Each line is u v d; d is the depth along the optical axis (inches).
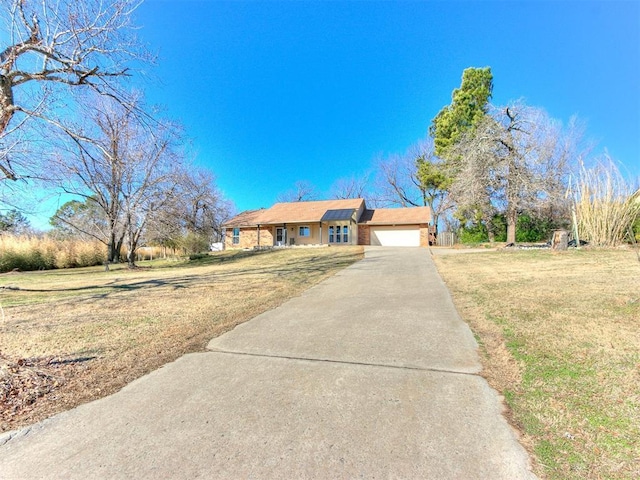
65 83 206.8
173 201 732.7
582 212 520.4
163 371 137.5
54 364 144.6
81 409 108.0
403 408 101.7
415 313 215.8
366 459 78.8
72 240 865.5
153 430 94.7
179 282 404.2
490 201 783.7
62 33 195.2
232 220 1194.0
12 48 175.2
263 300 277.4
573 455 77.2
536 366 125.3
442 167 1023.6
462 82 990.4
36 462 82.6
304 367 136.7
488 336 164.2
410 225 1031.0
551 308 202.4
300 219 1032.2
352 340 168.6
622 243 480.4
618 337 147.9
